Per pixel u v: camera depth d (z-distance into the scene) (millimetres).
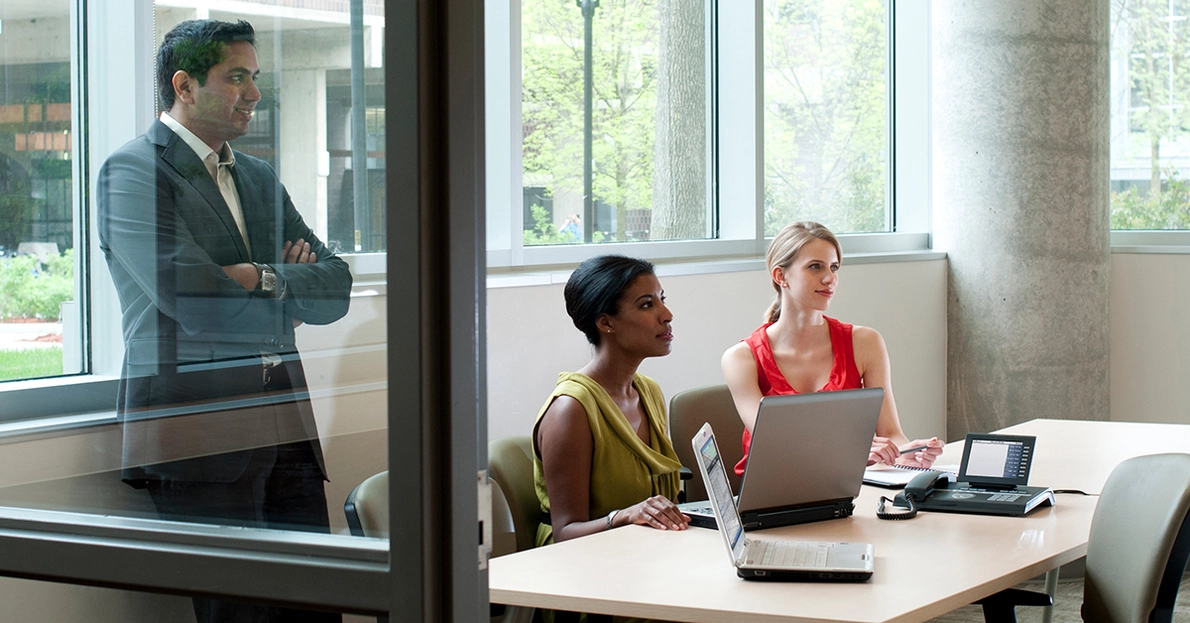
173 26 1351
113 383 1391
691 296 3916
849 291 4543
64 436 1405
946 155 4965
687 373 3910
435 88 1131
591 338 2600
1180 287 5062
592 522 2336
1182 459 1896
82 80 1437
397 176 1129
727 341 4078
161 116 1373
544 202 3771
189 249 1330
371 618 1184
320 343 1214
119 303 1401
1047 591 2898
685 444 3166
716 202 4500
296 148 1250
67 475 1409
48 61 1435
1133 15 5188
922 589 1763
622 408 2580
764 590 1774
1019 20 4691
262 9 1263
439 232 1134
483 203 1162
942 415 5102
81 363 1412
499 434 3264
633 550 2051
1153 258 5105
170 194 1355
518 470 2590
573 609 1777
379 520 1162
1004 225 4805
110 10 1415
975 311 4926
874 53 5219
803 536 2141
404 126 1125
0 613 1375
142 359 1380
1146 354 5148
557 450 2428
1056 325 4789
